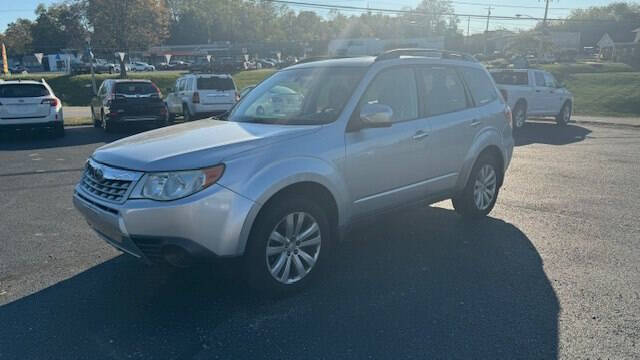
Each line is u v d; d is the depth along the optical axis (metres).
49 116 13.64
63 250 5.20
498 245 5.32
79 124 17.69
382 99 4.85
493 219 6.28
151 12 48.66
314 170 4.12
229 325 3.68
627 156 11.09
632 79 32.66
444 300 4.05
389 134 4.78
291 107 4.89
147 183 3.63
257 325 3.67
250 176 3.79
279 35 113.56
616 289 4.26
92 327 3.66
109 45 48.69
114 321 3.74
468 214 6.12
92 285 4.36
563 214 6.50
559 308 3.92
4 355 3.30
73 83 41.53
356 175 4.51
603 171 9.34
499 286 4.32
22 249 5.22
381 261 4.88
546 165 9.98
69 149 11.96
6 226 6.00
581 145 12.88
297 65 5.65
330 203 4.41
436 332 3.56
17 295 4.17
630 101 26.20
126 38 48.03
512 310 3.88
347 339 3.48
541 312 3.85
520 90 16.42
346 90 4.69
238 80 44.06
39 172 9.20
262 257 3.91
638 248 5.24
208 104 16.61
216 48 99.25
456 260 4.91
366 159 4.57
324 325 3.67
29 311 3.89
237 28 113.06
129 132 15.56
